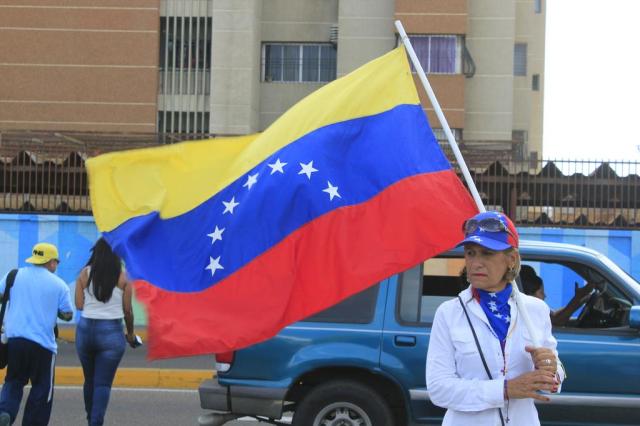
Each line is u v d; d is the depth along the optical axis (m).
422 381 7.41
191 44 35.38
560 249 7.75
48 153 22.61
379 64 5.77
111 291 8.36
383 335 7.48
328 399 7.49
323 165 5.52
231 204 5.59
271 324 5.34
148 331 5.27
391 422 7.46
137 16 35.00
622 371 7.29
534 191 21.62
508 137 34.56
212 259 5.46
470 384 3.88
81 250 22.00
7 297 8.24
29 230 22.06
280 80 36.06
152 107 34.94
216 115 34.84
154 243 5.59
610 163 21.52
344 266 5.36
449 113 34.16
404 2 34.34
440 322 4.05
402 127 5.61
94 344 8.39
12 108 35.03
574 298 7.78
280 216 5.44
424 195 5.40
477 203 4.78
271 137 5.77
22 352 8.10
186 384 12.73
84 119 34.97
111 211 5.71
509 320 4.00
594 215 21.53
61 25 35.09
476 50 34.72
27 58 35.09
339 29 35.00
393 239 5.36
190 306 5.38
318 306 5.34
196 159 5.78
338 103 5.71
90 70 35.00
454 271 7.56
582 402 7.26
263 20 35.94
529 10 40.41
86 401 8.58
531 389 3.82
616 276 7.62
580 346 7.32
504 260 4.02
